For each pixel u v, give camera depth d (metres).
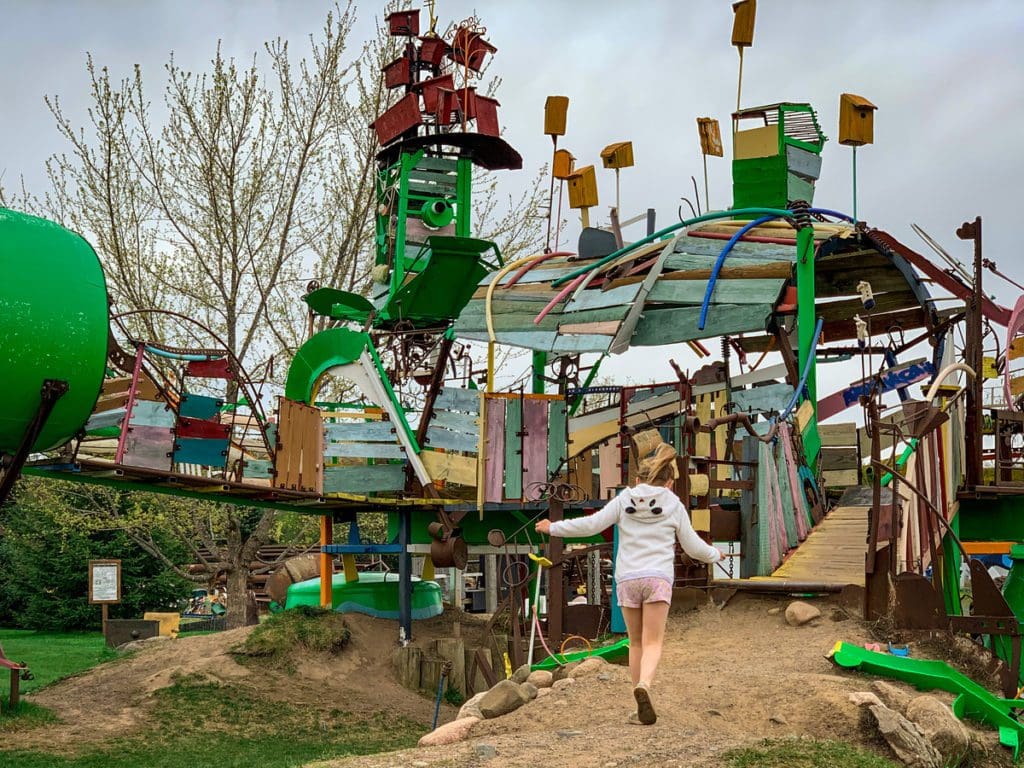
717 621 9.85
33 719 12.23
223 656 15.14
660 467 7.16
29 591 30.70
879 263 16.44
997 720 7.70
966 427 11.87
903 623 8.79
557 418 15.70
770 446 11.16
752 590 10.09
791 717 6.95
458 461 15.73
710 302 14.28
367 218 24.50
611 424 15.71
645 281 14.81
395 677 15.44
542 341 15.32
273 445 14.44
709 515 10.44
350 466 15.80
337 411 17.52
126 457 12.50
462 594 23.81
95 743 11.39
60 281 11.08
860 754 6.12
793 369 13.90
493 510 15.36
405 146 19.41
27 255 10.96
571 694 7.65
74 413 11.30
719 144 17.27
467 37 20.81
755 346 18.66
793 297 14.04
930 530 9.93
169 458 12.87
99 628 30.11
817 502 12.52
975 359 11.80
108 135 22.81
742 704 7.28
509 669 11.16
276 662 15.09
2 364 10.58
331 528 17.09
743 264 14.59
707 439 12.84
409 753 6.61
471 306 16.48
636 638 7.05
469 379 17.89
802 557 10.91
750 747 6.07
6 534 30.67
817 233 14.66
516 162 20.36
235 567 22.66
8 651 22.00
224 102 23.44
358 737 12.26
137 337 22.86
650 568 6.91
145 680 14.36
